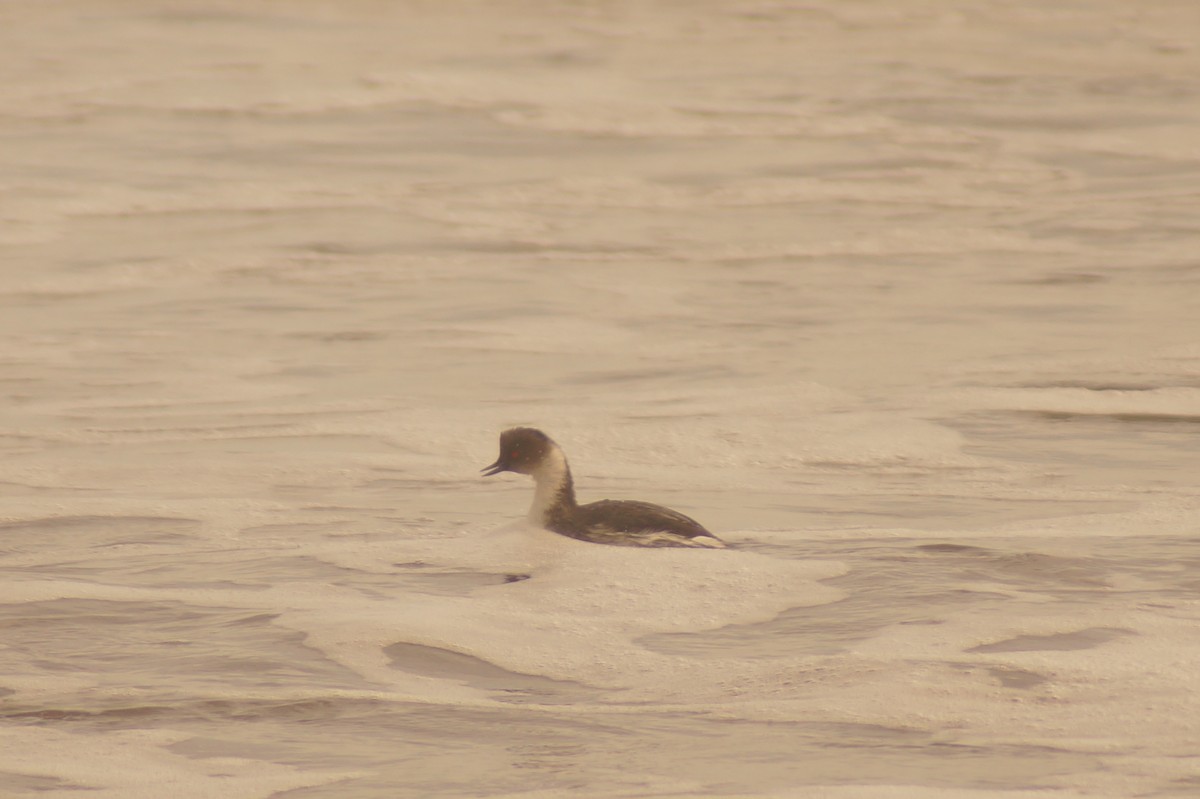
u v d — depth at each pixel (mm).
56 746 7797
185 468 15391
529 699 8609
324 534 12719
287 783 7312
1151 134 43812
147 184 36562
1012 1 76688
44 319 24188
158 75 51312
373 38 61375
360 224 32719
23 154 39500
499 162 40094
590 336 22984
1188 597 10594
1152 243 30078
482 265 28906
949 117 46156
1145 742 7828
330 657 9328
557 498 12508
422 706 8430
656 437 16766
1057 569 11367
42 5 65000
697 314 24578
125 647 9508
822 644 9602
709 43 62250
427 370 20750
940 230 31953
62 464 15555
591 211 34562
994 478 15078
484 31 64688
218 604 10500
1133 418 17672
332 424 17516
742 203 35531
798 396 18938
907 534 12594
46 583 10969
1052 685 8742
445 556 11883
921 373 20188
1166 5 74625
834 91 50375
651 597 10703
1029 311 24406
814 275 27859
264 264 28891
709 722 8148
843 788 7180
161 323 23938
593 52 58938
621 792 7176
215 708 8367
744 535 12586
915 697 8523
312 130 43594
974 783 7238
